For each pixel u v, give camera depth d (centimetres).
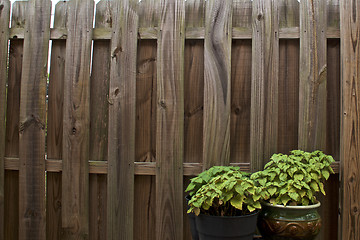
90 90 255
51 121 258
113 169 248
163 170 245
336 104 244
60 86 258
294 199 204
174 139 245
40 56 255
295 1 245
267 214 216
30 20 257
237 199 198
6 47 258
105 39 252
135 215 252
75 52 252
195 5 251
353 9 238
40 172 254
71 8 255
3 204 258
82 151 250
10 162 257
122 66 248
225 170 219
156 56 252
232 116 247
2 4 261
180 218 244
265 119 240
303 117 238
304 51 239
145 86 253
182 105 245
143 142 253
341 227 235
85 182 250
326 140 243
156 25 252
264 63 241
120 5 251
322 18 240
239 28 244
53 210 257
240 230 200
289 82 244
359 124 235
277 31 241
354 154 234
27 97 255
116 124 248
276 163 223
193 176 248
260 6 243
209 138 243
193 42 250
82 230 250
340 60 240
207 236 205
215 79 243
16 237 260
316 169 215
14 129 261
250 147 241
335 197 243
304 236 208
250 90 246
